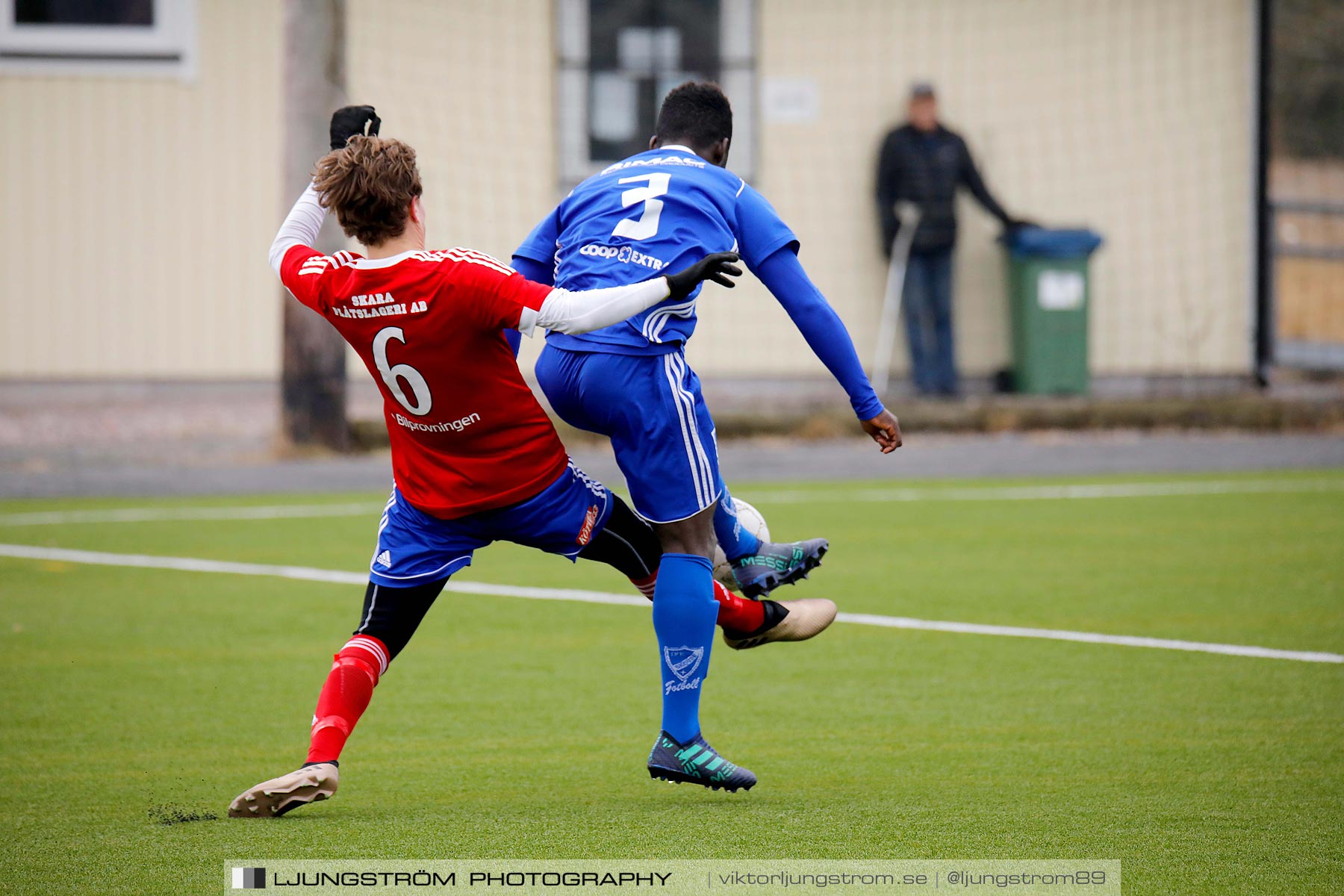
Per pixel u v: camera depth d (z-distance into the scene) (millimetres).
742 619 15398
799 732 16891
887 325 52406
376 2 50781
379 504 36281
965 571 27391
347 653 13867
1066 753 15875
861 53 52750
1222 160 54000
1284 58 103812
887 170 50969
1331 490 38000
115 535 31828
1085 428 48344
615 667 20391
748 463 43094
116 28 50531
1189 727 16922
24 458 42469
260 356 52125
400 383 13516
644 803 14117
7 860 12328
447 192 51969
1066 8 53250
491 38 51906
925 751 16016
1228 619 23219
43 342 50938
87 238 50906
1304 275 84438
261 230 51656
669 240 14336
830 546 30062
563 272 14734
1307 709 17734
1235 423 48938
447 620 23594
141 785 14781
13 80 50188
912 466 42531
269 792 12906
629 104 53031
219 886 11656
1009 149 53469
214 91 51062
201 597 25281
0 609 24297
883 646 21484
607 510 14609
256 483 39281
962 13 52875
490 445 13875
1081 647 21297
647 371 14102
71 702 18391
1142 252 54000
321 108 41094
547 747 16359
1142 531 31953
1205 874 11922
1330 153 104938
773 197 52875
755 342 52781
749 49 52500
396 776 15195
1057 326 51125
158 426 47531
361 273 13328
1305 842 12742
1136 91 53594
